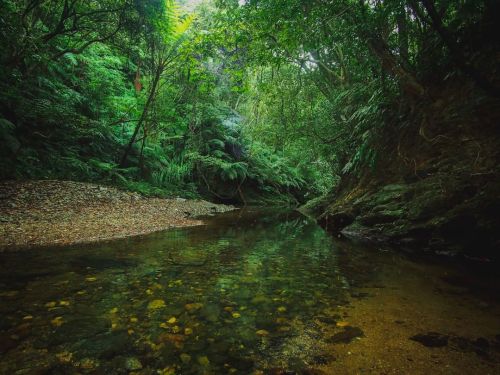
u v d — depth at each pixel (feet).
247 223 27.40
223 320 7.29
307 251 15.20
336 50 27.91
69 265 11.16
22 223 16.70
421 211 15.96
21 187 22.47
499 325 7.07
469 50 16.43
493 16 15.42
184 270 11.30
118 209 24.45
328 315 7.64
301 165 59.16
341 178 33.04
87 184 28.78
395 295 9.04
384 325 7.09
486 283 10.12
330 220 24.09
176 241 16.79
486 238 12.73
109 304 7.98
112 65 44.09
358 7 16.10
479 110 15.43
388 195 19.39
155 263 12.03
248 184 61.87
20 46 27.50
